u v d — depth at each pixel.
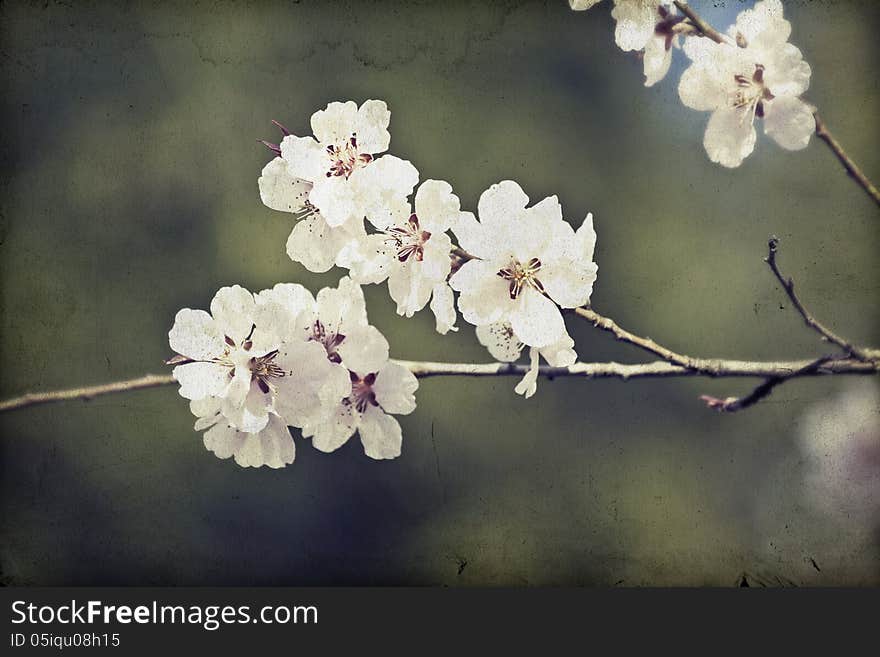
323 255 0.55
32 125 0.72
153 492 0.69
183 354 0.55
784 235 0.67
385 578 0.68
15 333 0.70
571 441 0.71
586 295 0.54
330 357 0.56
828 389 0.66
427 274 0.55
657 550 0.68
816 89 0.67
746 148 0.57
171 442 0.70
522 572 0.68
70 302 0.72
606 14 0.72
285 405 0.55
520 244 0.54
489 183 0.72
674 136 0.70
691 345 0.69
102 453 0.69
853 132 0.67
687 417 0.69
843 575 0.65
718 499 0.67
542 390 0.72
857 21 0.67
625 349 0.70
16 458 0.68
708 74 0.57
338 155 0.55
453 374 0.57
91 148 0.72
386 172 0.55
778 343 0.67
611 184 0.71
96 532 0.68
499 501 0.71
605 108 0.71
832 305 0.67
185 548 0.70
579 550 0.68
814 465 0.66
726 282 0.68
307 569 0.70
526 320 0.54
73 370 0.70
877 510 0.65
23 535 0.68
